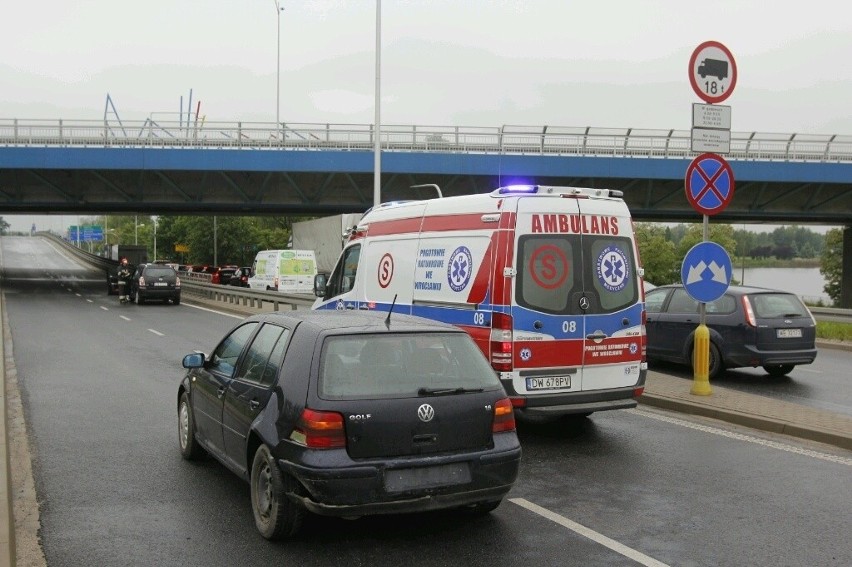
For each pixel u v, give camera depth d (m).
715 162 10.13
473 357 5.42
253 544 5.09
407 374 5.09
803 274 127.31
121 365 13.82
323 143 37.06
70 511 5.75
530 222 7.95
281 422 5.01
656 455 7.55
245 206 41.88
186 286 39.34
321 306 11.65
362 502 4.75
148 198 40.59
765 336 12.19
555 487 6.45
